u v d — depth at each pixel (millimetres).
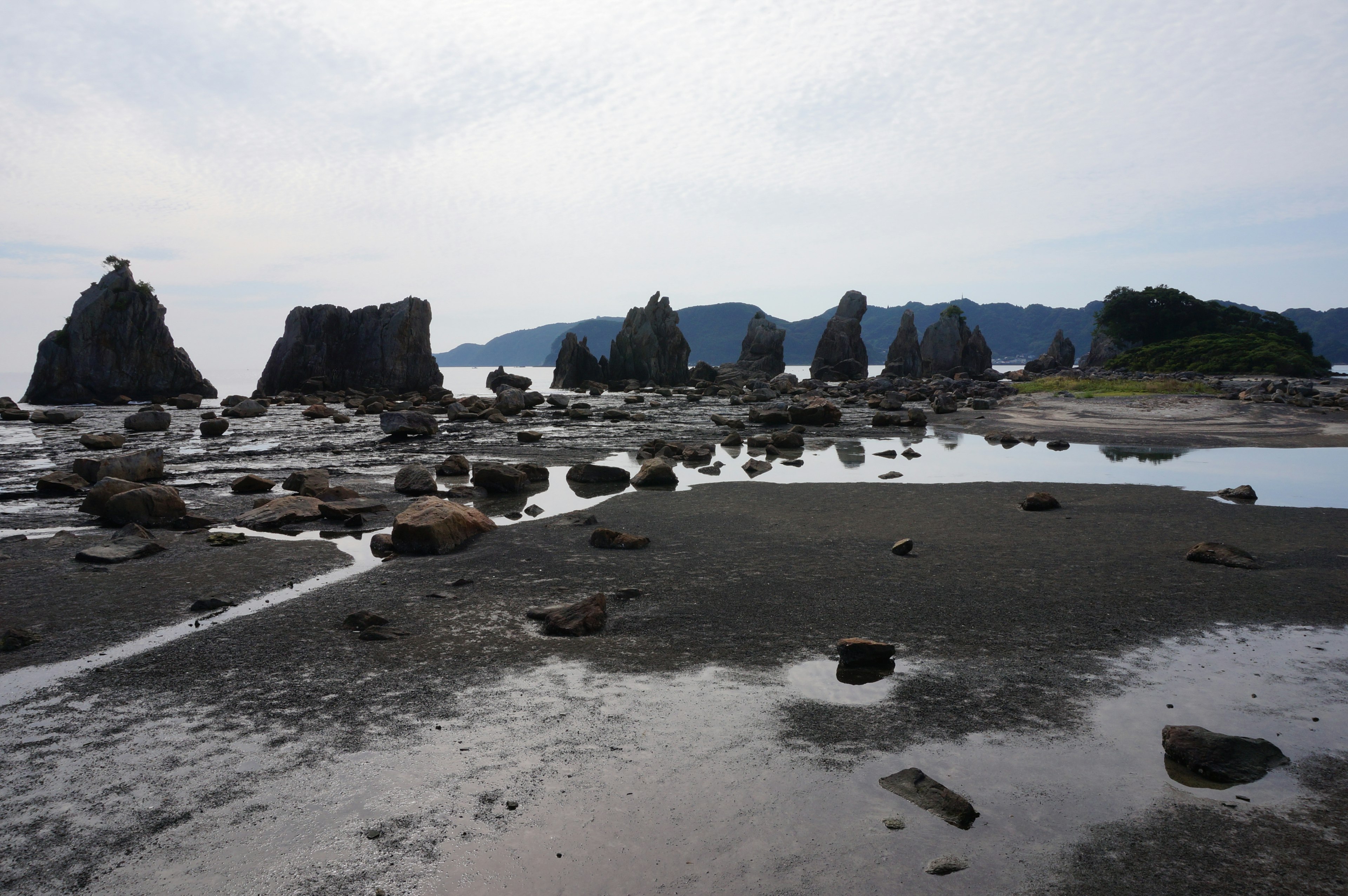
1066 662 7391
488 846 4453
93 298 60719
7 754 5605
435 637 8172
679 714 6266
